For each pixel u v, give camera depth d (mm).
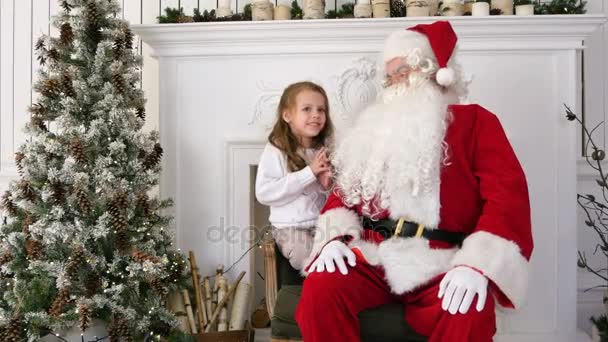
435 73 1932
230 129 2689
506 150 1852
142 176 2391
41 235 2293
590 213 2877
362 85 2615
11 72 3150
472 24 2527
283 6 2684
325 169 2170
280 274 2246
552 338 2510
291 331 1855
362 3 2629
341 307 1655
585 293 2863
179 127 2703
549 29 2514
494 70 2586
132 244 2314
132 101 2506
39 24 3148
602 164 2877
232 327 2455
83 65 2451
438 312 1603
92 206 2291
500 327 2553
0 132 3146
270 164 2299
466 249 1670
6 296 2281
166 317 2301
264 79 2666
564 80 2559
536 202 2566
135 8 3113
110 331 2207
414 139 1809
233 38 2631
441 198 1823
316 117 2236
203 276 2701
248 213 2709
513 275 1625
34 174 2316
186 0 3061
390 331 1719
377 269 1809
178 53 2674
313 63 2645
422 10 2609
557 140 2559
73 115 2373
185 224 2713
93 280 2262
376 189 1865
